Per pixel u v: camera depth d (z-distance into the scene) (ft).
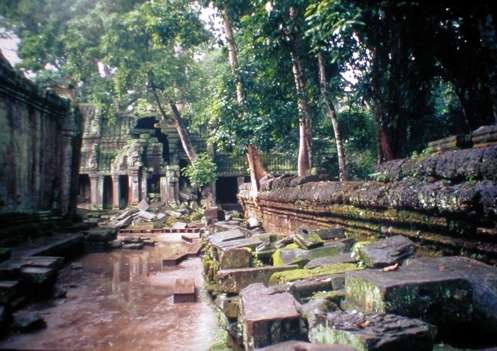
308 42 29.25
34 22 70.18
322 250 17.54
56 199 40.32
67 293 20.72
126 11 69.21
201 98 75.25
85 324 15.34
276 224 33.65
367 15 21.88
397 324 7.89
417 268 10.45
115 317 16.28
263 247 19.99
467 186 11.62
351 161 41.27
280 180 32.96
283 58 32.55
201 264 29.99
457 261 10.80
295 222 28.35
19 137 32.42
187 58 73.31
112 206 80.74
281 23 27.94
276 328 9.39
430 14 19.25
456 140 14.02
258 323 9.35
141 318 16.10
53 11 69.36
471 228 11.52
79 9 69.67
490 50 15.28
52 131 39.73
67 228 39.32
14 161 31.53
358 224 18.72
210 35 46.44
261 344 9.29
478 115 23.29
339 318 8.61
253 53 33.30
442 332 8.93
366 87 26.61
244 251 17.97
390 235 16.01
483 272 9.66
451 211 11.80
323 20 19.56
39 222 35.06
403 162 16.10
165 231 59.21
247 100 34.99
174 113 77.05
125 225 62.03
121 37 65.46
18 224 30.96
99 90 73.72
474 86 22.13
